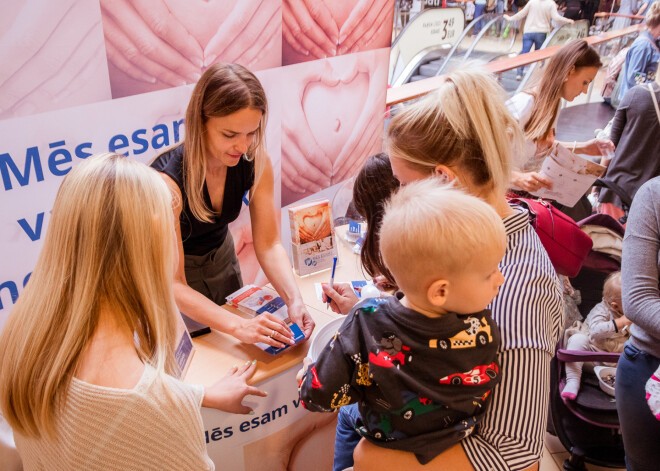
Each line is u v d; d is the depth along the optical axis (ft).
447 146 3.01
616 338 7.07
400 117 3.24
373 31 8.50
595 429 6.91
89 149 5.61
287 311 5.53
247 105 4.75
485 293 2.74
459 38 16.51
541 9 17.62
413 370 2.84
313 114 8.08
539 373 2.81
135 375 2.78
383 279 5.72
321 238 6.53
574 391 6.67
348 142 8.96
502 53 17.95
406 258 2.70
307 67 7.63
